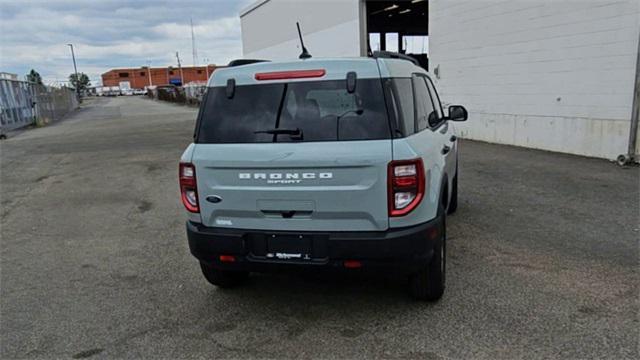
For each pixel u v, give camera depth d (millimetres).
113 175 9992
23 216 7062
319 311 3707
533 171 8359
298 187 3232
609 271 4199
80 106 51875
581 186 7188
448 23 13133
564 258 4520
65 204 7684
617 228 5316
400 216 3150
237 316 3697
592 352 2994
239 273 4160
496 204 6418
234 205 3408
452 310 3598
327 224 3254
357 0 16516
